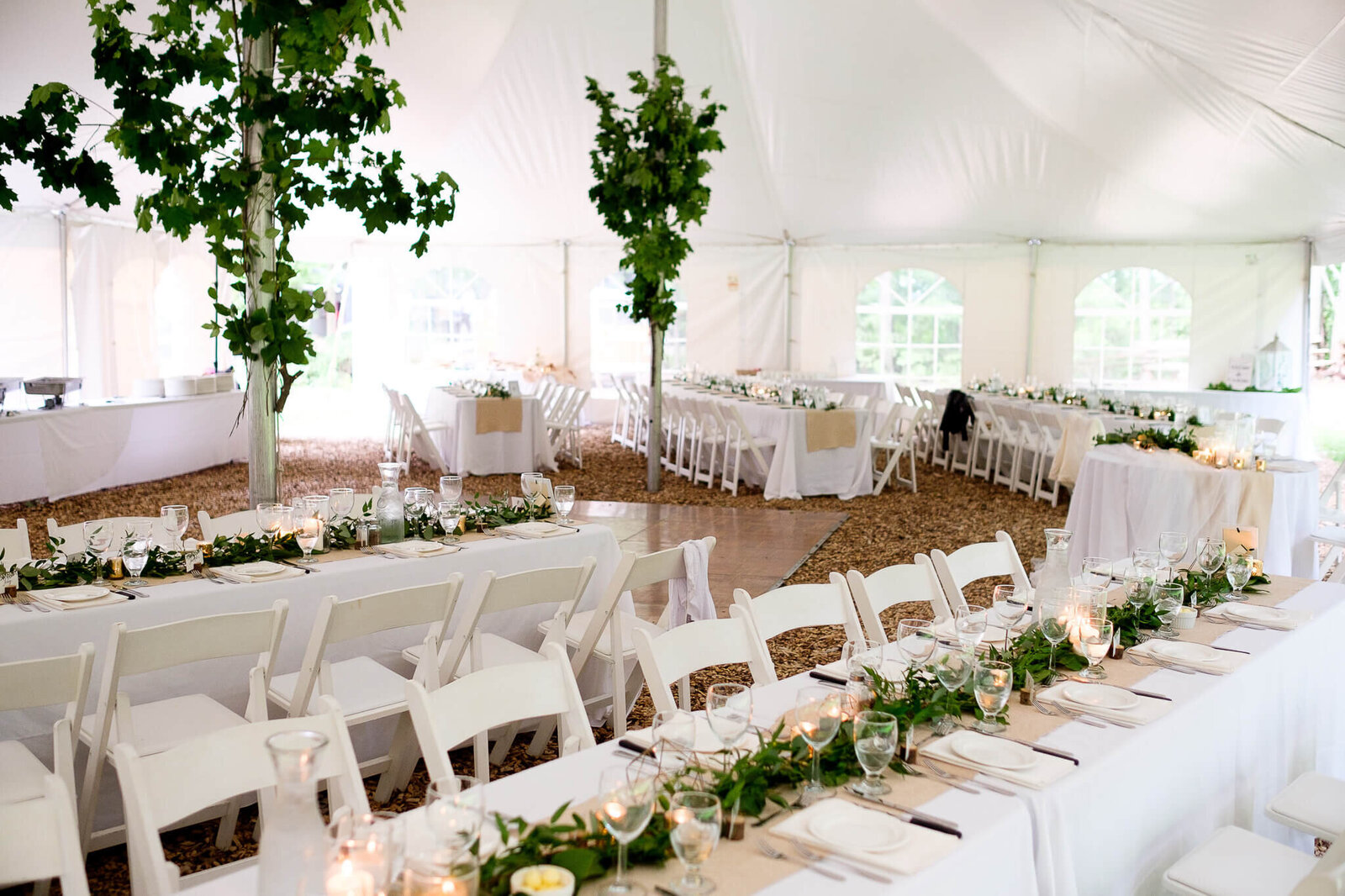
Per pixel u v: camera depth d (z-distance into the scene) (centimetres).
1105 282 1325
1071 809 203
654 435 966
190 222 442
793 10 957
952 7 870
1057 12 793
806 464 945
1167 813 237
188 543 367
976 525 823
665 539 756
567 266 1412
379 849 139
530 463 1070
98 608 314
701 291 1434
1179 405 931
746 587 620
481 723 225
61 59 782
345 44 446
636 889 159
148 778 185
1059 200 1173
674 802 166
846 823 181
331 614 296
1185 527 581
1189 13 684
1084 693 250
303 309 465
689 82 1086
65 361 1026
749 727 228
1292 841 307
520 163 1222
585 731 236
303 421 1496
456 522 417
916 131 1098
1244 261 1238
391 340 1436
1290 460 621
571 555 430
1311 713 320
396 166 478
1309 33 631
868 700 222
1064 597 271
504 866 156
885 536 775
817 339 1423
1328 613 331
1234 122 841
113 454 917
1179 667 274
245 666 346
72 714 263
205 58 432
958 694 242
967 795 196
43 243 1002
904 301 1430
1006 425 1041
